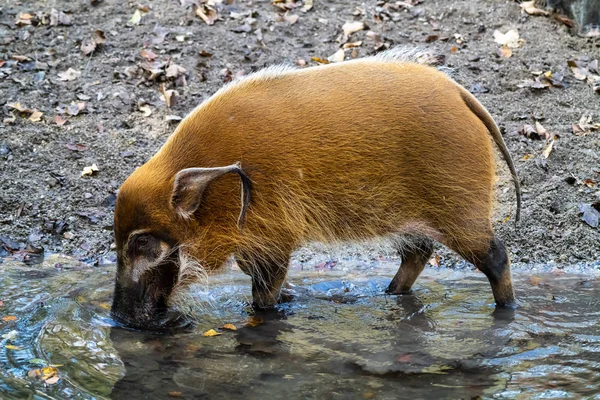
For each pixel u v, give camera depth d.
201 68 11.52
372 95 6.76
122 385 5.60
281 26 12.57
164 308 6.94
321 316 7.21
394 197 6.88
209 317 7.15
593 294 7.66
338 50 11.95
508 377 5.78
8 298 7.29
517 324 6.89
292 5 13.16
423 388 5.60
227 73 11.38
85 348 6.26
